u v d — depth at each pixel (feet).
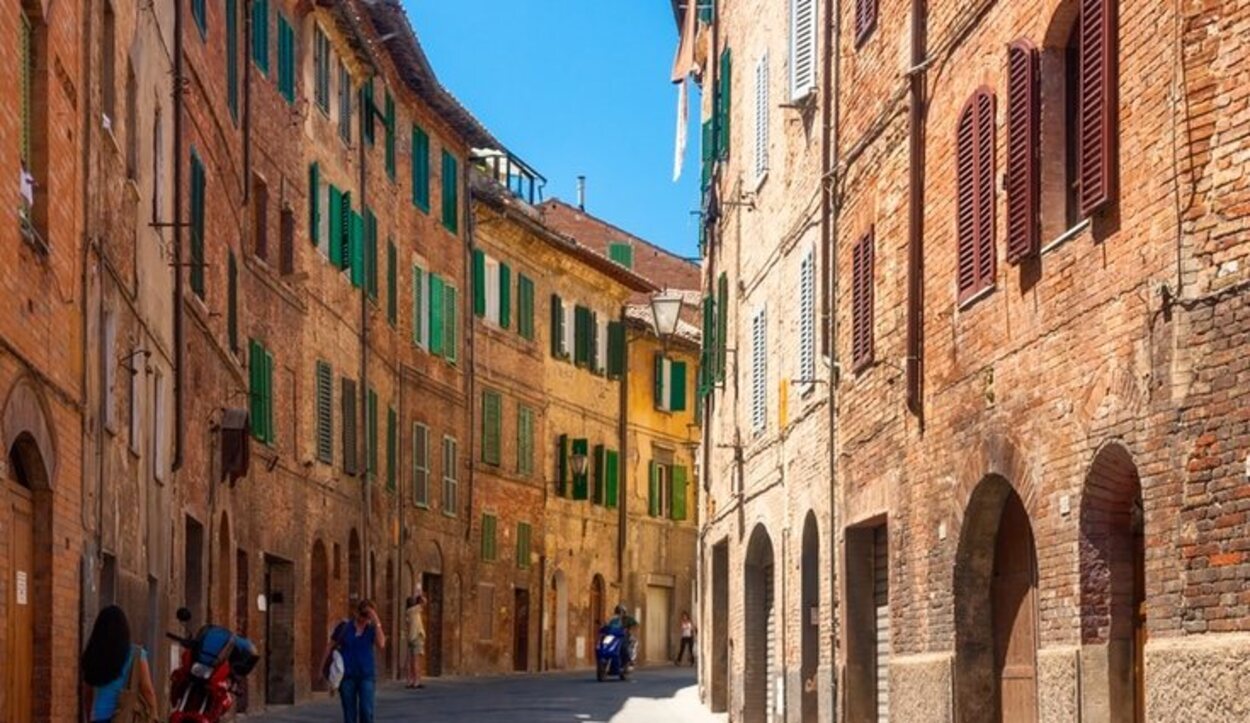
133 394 87.04
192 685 78.89
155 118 94.12
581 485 231.09
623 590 244.42
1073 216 64.23
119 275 82.84
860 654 91.04
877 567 90.63
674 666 249.34
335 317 154.92
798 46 100.32
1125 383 57.31
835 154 93.86
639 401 250.78
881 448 84.84
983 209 69.67
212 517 113.80
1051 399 63.57
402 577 179.42
